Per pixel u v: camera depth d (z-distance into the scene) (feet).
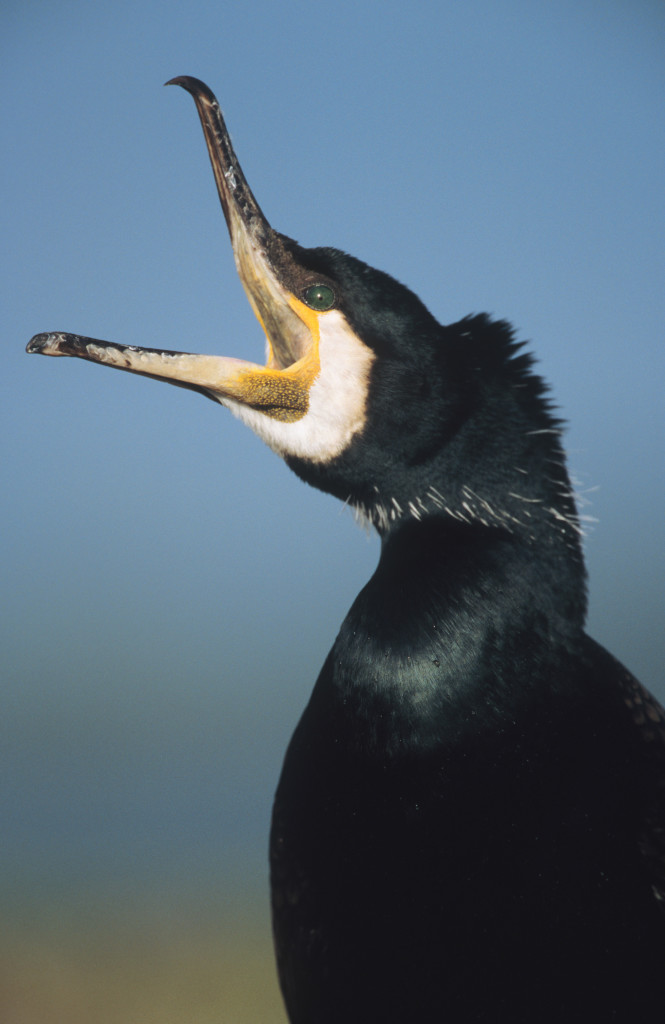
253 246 28.14
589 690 23.91
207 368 27.30
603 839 22.67
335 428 26.71
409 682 23.63
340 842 23.66
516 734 23.20
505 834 22.71
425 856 22.93
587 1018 22.39
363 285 26.84
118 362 27.27
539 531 24.85
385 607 24.61
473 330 27.04
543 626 24.07
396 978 23.08
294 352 27.89
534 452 25.49
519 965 22.39
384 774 23.49
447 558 24.70
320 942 23.86
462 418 25.77
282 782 25.71
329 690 24.95
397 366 26.14
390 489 26.32
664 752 24.76
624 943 22.44
